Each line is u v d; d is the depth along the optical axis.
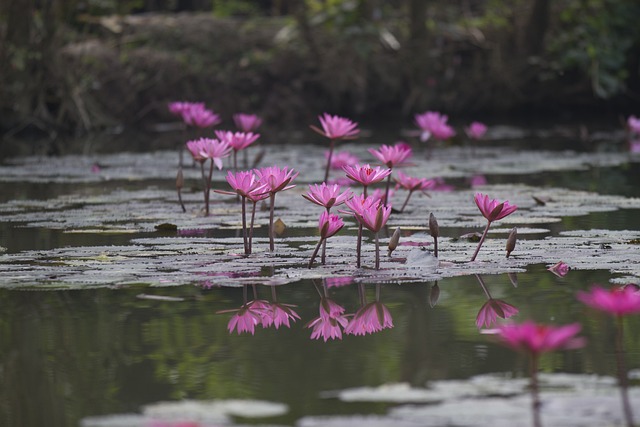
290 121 25.19
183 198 10.23
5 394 3.94
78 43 22.86
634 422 3.42
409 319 5.14
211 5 31.59
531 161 14.67
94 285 5.93
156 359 4.41
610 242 7.30
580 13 27.59
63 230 8.09
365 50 25.75
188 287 5.97
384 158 8.33
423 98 26.11
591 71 26.34
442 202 9.72
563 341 3.33
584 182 11.84
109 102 22.73
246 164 13.95
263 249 7.08
